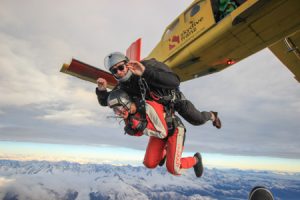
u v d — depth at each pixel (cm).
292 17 557
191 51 763
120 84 262
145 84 245
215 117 326
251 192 315
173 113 279
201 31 723
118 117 255
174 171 288
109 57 240
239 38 648
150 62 229
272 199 296
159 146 309
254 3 524
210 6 700
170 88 240
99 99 291
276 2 516
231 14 605
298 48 847
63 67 496
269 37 638
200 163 338
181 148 290
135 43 726
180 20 839
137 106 251
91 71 500
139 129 253
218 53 729
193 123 288
